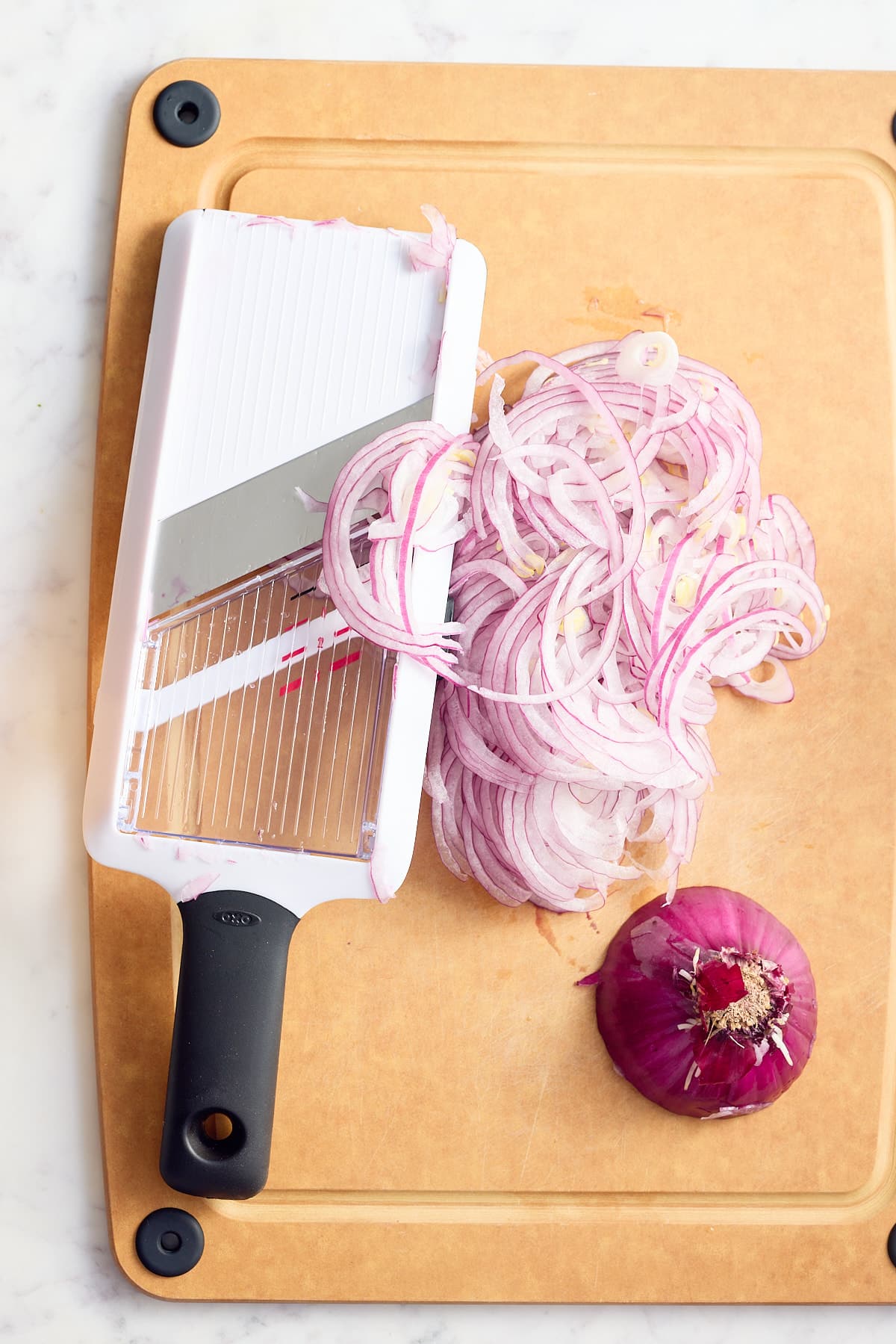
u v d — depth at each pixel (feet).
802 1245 2.79
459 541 2.75
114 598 2.65
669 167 2.86
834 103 2.86
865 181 2.87
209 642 2.64
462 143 2.85
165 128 2.83
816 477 2.85
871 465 2.85
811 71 2.86
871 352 2.86
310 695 2.64
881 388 2.85
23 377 2.85
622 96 2.85
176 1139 2.60
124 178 2.83
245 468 2.65
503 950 2.80
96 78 2.88
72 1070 2.80
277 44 2.88
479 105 2.85
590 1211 2.79
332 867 2.62
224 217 2.69
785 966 2.75
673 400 2.76
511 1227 2.78
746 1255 2.78
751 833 2.82
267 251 2.69
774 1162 2.80
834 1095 2.81
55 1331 2.77
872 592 2.84
